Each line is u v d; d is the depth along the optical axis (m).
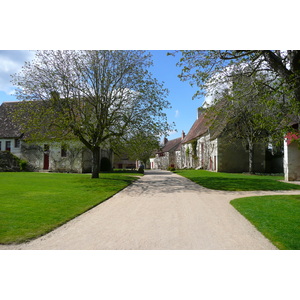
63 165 28.97
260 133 24.75
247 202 9.66
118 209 8.77
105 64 17.33
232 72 11.32
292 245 5.15
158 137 17.89
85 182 16.28
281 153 31.00
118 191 13.16
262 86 10.73
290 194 11.97
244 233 5.99
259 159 28.73
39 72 16.98
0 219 6.94
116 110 17.61
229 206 9.20
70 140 19.56
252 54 10.84
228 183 16.06
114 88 17.62
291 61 9.80
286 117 10.02
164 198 11.02
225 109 11.74
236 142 28.19
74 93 17.39
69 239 5.62
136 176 23.27
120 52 17.44
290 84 9.07
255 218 7.21
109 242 5.43
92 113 17.88
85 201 9.94
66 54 17.14
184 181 18.28
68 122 15.88
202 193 12.44
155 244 5.32
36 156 29.86
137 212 8.30
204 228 6.41
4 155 28.56
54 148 29.20
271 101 8.97
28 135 30.23
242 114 12.07
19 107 17.53
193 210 8.54
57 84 16.81
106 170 32.41
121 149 19.16
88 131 17.92
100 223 6.93
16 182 15.89
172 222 7.00
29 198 10.20
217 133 28.50
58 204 9.16
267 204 9.25
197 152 37.75
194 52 10.97
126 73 17.62
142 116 17.48
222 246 5.19
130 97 17.67
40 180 17.27
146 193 12.52
